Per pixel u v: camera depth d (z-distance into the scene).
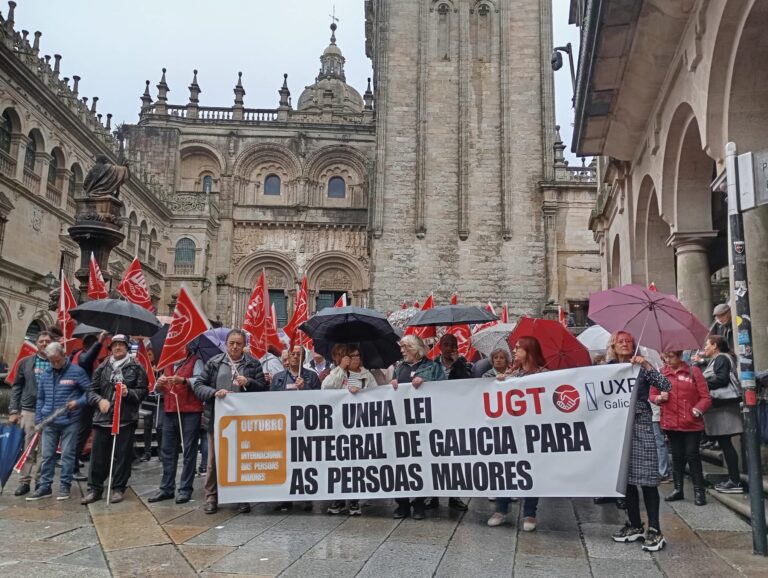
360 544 5.79
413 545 5.75
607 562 5.24
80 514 7.06
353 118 51.03
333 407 6.96
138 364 8.07
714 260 16.62
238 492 6.96
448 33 35.09
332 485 6.83
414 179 33.53
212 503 7.15
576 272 33.50
